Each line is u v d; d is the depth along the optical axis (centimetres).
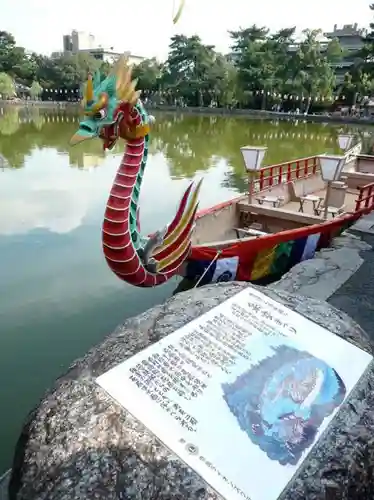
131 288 823
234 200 936
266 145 2991
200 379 247
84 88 490
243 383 245
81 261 936
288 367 256
